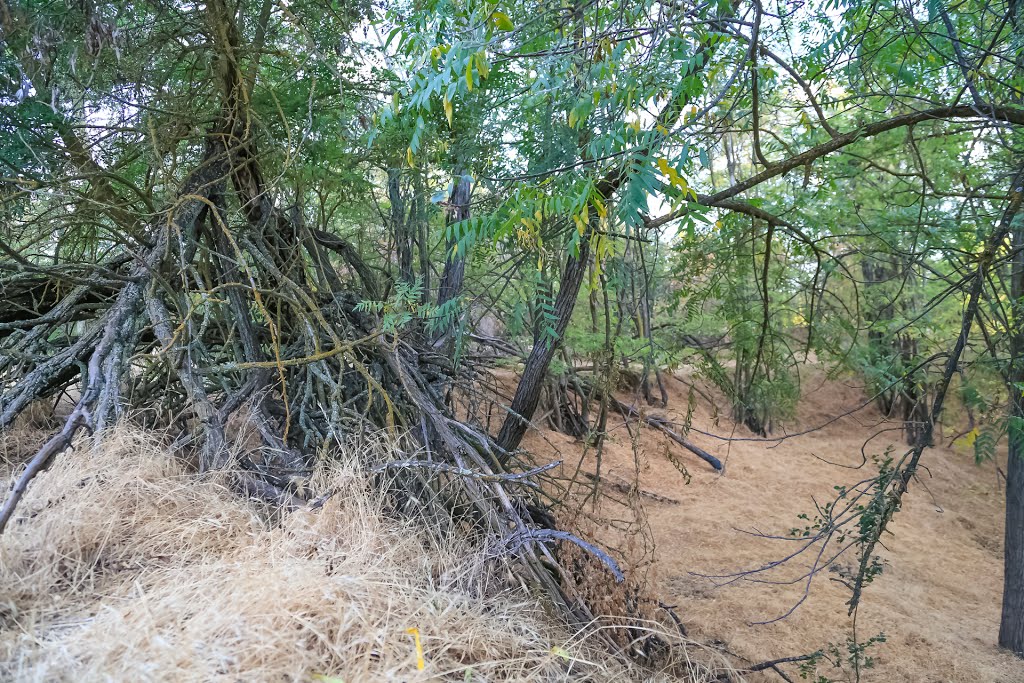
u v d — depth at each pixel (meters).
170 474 2.54
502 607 2.21
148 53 4.54
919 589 7.06
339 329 4.17
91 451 2.49
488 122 4.46
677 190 2.15
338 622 1.68
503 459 4.14
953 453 11.00
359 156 5.00
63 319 3.91
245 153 4.47
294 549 2.06
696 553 6.91
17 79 4.12
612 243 2.78
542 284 3.87
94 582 1.93
